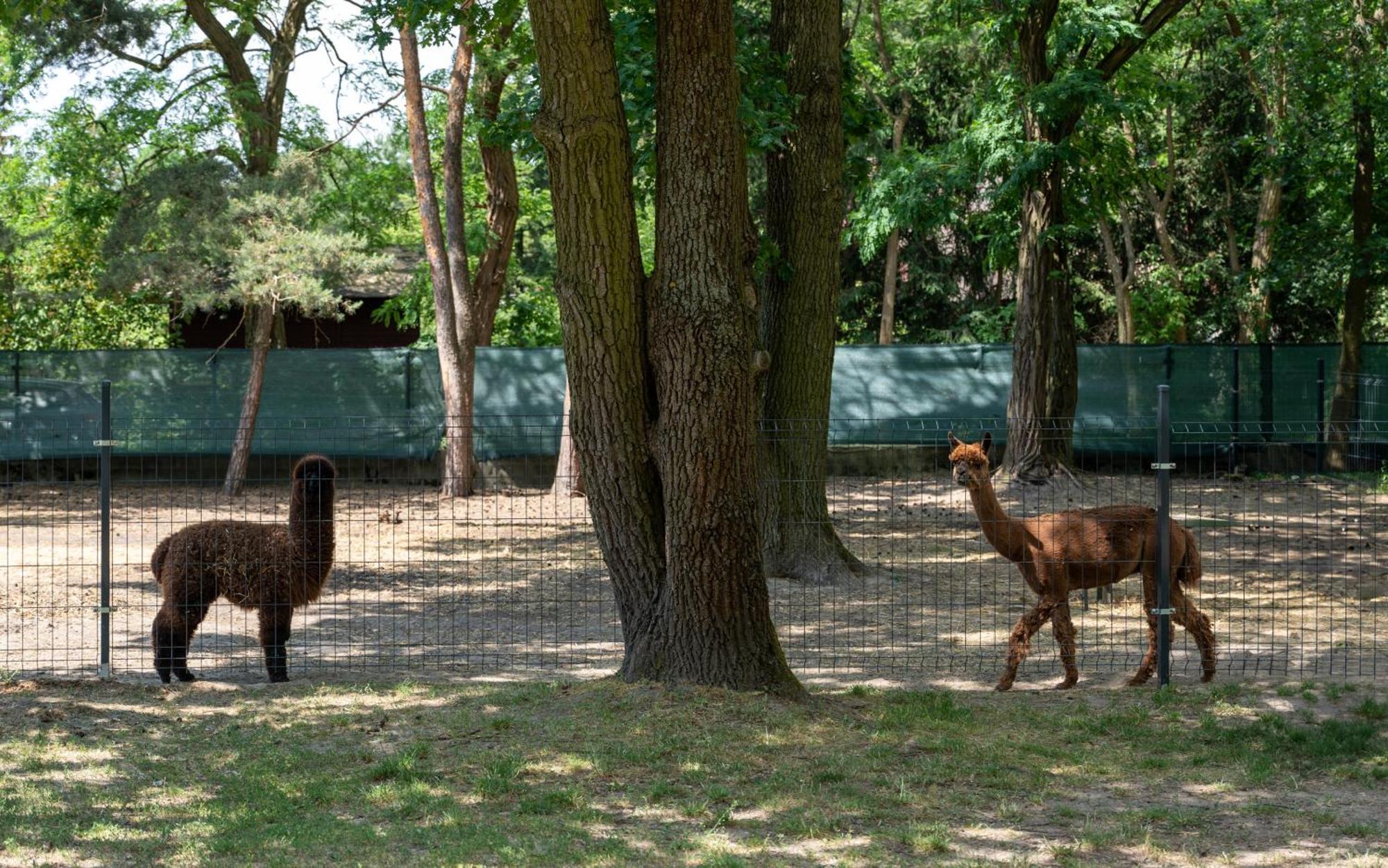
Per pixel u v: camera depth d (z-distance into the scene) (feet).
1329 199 86.33
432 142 98.89
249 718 25.12
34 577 43.27
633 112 39.55
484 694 26.78
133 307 93.56
